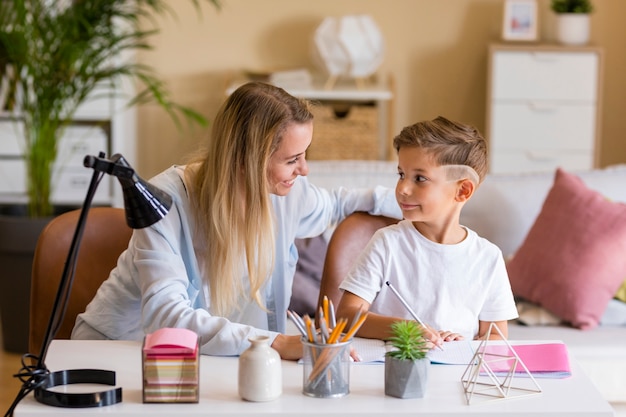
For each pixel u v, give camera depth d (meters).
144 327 1.96
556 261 3.18
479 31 5.85
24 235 3.97
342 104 5.75
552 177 3.57
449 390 1.68
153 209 1.69
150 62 5.86
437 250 2.10
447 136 2.01
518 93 5.47
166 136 5.93
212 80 5.89
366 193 2.47
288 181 2.06
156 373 1.60
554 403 1.61
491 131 5.50
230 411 1.56
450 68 5.89
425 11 5.85
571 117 5.46
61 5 4.57
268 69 5.88
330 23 5.51
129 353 1.89
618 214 3.20
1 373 3.86
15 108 4.86
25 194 4.99
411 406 1.59
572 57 5.41
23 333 4.08
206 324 1.90
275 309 2.29
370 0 5.84
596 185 3.50
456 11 5.84
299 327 1.69
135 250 2.02
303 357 1.66
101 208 2.51
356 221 2.43
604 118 5.92
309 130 2.05
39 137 4.19
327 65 5.48
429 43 5.88
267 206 2.01
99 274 2.46
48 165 4.23
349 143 5.43
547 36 5.84
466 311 2.10
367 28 5.47
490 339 2.12
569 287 3.13
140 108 5.89
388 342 1.99
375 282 2.12
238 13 5.84
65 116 4.55
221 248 2.04
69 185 5.07
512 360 1.82
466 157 2.03
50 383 1.68
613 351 2.93
